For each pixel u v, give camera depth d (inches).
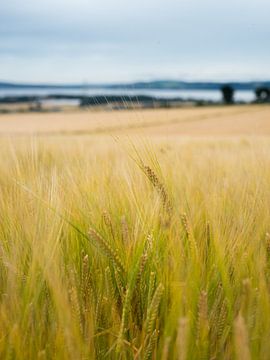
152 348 47.9
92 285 56.7
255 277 53.6
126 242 57.7
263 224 64.6
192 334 47.3
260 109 3034.0
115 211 67.4
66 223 62.3
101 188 72.3
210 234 61.9
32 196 65.6
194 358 44.4
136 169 74.3
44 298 52.7
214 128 1939.0
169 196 66.7
